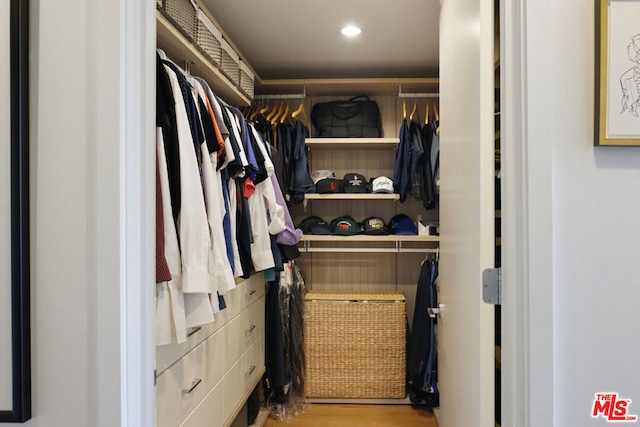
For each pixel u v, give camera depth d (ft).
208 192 4.70
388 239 9.39
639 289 2.91
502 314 3.10
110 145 2.87
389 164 10.41
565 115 2.93
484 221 3.44
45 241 2.90
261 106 9.91
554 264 2.90
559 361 2.91
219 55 6.39
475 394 3.66
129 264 2.96
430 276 8.95
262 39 8.17
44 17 2.89
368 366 9.18
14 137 2.82
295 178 9.27
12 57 2.82
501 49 3.09
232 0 6.67
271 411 8.77
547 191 2.86
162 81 4.00
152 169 3.19
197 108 4.72
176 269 4.01
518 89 2.96
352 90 10.03
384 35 8.01
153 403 3.19
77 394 2.90
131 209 2.97
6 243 2.85
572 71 2.93
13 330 2.84
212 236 4.70
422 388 8.74
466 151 4.09
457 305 4.59
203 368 5.28
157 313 3.89
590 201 2.92
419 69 9.89
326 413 8.80
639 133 2.87
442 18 5.72
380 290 10.35
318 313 9.25
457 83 4.58
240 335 6.82
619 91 2.89
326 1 6.69
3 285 2.86
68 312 2.90
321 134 9.78
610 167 2.92
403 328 9.21
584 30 2.93
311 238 9.46
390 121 10.43
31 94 2.89
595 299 2.91
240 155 5.73
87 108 2.88
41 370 2.92
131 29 2.97
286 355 8.93
